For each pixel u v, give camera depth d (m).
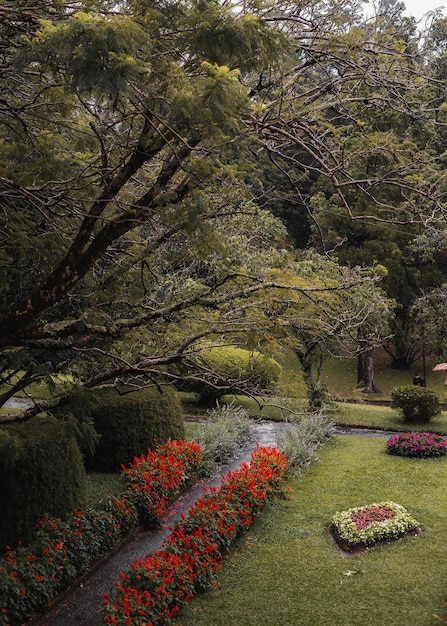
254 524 9.12
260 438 14.57
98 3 3.91
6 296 6.47
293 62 4.86
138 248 6.01
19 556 6.88
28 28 4.20
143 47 3.64
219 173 4.31
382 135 5.59
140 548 8.37
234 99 3.72
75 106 4.92
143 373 5.67
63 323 4.88
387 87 5.23
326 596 6.98
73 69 3.15
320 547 8.32
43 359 6.58
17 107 5.06
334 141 6.07
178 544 7.29
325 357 16.72
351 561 7.88
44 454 7.92
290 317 5.78
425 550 8.09
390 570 7.56
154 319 5.69
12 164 4.99
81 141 5.46
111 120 5.06
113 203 5.57
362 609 6.65
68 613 6.70
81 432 5.46
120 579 7.08
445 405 21.17
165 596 6.34
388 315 14.70
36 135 5.57
